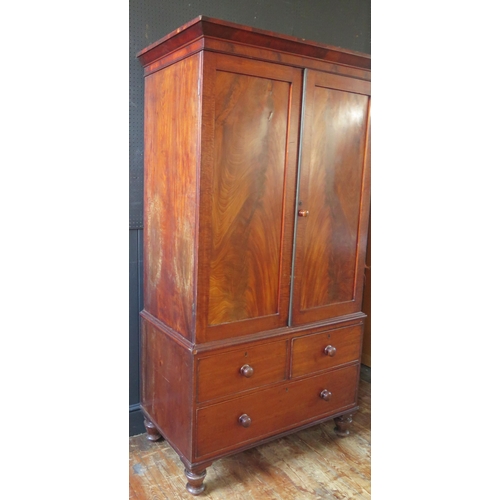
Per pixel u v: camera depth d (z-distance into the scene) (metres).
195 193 1.51
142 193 1.95
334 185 1.83
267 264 1.71
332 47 1.64
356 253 1.97
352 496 1.72
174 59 1.58
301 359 1.85
